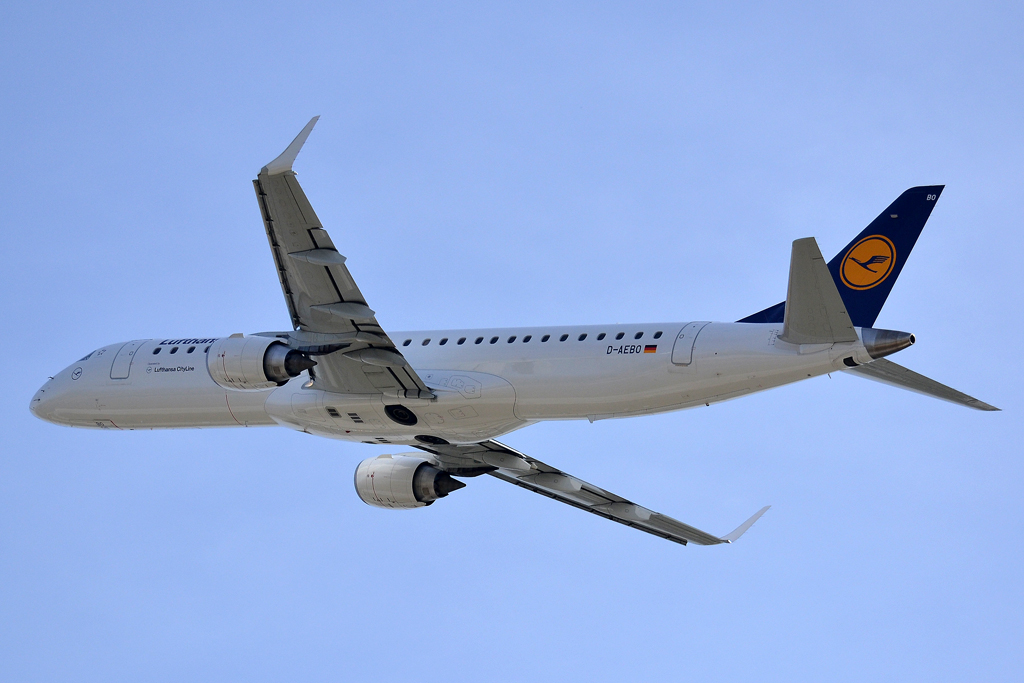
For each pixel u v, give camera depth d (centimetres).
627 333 7788
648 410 7744
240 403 8681
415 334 8575
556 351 7906
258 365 7756
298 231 6862
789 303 6675
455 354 8244
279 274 7206
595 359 7744
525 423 8188
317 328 7544
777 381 7269
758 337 7319
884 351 6850
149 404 8925
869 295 7369
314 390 8231
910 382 7038
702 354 7431
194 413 8856
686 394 7531
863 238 7456
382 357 7600
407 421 8181
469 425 8138
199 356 8881
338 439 8669
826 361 7019
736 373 7325
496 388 7925
